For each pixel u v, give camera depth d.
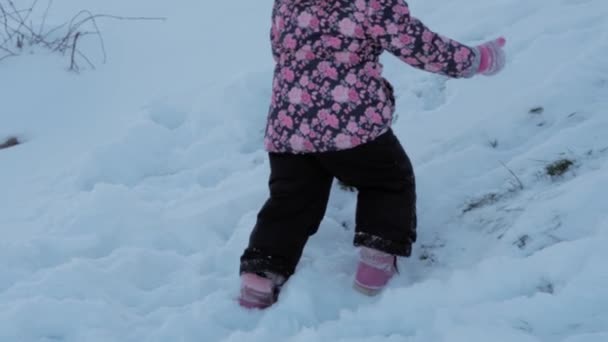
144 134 4.47
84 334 2.82
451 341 2.35
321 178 3.04
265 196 3.74
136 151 4.38
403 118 4.12
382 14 2.74
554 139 3.39
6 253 3.42
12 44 5.80
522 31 4.51
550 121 3.63
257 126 4.55
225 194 3.83
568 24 4.41
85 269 3.21
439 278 2.94
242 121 4.54
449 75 2.88
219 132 4.47
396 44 2.76
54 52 5.66
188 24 5.95
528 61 4.16
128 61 5.48
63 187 4.17
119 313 2.98
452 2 5.25
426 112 4.11
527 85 3.99
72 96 5.11
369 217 3.00
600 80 3.74
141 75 5.28
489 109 3.91
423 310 2.60
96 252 3.54
